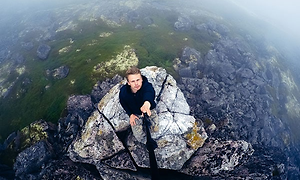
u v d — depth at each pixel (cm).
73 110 5453
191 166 1984
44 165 3491
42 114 5909
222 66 8462
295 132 8212
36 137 4481
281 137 7188
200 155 2042
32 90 7094
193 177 1941
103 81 6412
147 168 1970
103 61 7581
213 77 8062
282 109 8850
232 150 2078
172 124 1955
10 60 9488
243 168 2048
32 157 3503
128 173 1988
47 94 6638
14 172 3500
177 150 1969
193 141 2027
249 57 10006
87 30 11088
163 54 8844
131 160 2020
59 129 4328
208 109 6031
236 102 6906
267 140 6412
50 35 10900
